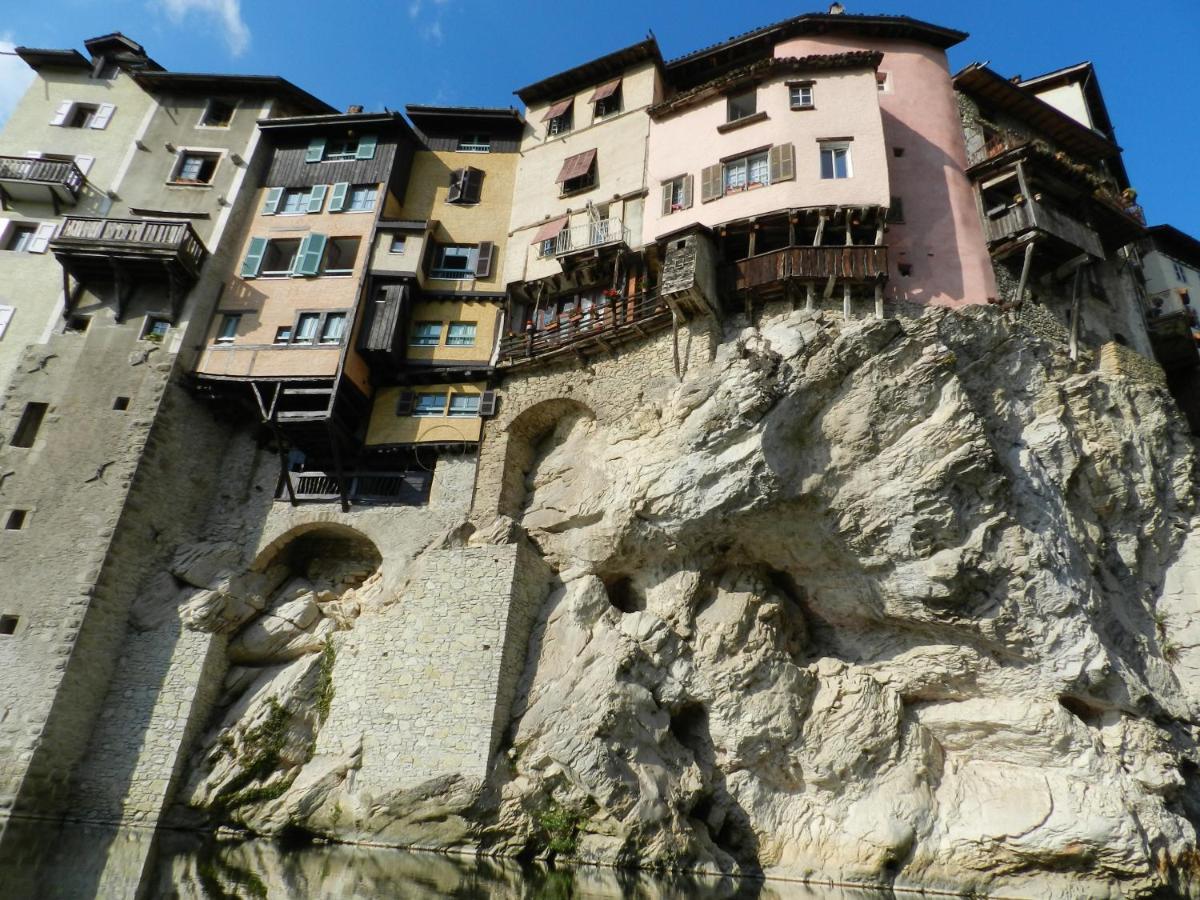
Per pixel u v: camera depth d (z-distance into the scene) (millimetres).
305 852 16859
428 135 31344
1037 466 19766
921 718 19703
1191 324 27203
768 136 24781
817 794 18922
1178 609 20406
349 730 19609
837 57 24922
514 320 26688
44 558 21828
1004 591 18219
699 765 19156
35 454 23422
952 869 17625
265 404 25391
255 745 20234
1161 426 21859
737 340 21656
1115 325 25766
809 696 19578
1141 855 16219
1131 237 26984
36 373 24750
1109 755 17734
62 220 28312
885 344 19859
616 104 29594
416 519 23422
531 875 15516
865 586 19781
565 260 25422
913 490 18688
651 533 20500
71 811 19594
